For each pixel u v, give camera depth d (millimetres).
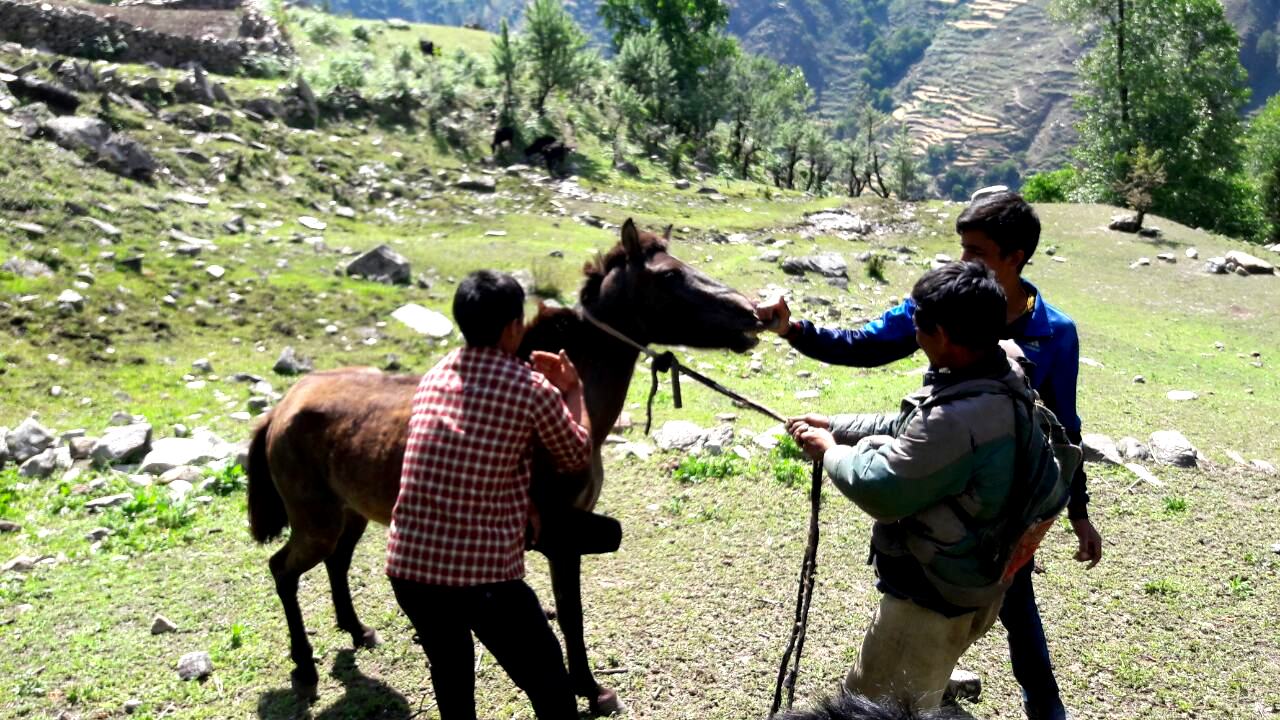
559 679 3836
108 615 5945
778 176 44188
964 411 3111
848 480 3270
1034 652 4102
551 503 4160
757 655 5422
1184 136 33750
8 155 15062
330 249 15805
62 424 9453
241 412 9984
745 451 8391
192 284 13203
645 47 41156
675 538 6887
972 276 3156
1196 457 8672
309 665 5137
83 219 14086
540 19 32156
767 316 4418
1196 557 6691
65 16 24172
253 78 26422
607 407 4703
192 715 4961
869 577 6328
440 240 17984
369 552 6707
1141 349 14898
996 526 3223
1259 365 14742
